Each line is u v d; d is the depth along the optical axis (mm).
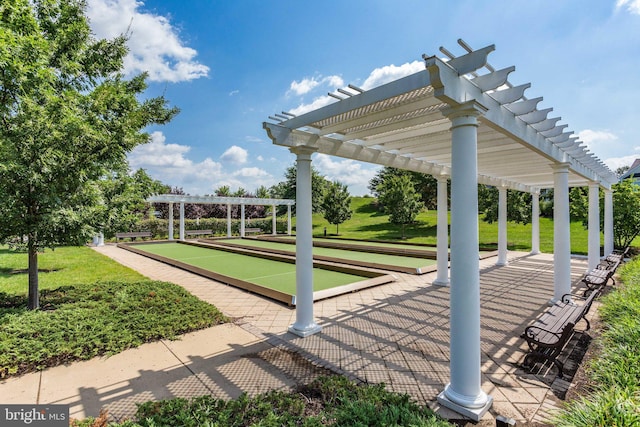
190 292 6430
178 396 2711
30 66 3764
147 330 4051
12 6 3686
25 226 4180
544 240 15992
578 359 3451
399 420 2168
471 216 2582
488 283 7238
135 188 5637
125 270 8555
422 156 5930
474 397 2525
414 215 18031
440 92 2373
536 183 10797
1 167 3467
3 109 3986
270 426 2113
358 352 3615
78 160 4367
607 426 2057
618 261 7660
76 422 2137
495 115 3123
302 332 4074
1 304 4910
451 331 2646
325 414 2307
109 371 3150
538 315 4961
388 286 6969
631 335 3371
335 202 21312
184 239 18766
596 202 7602
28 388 2826
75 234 4461
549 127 4008
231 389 2820
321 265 9078
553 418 2332
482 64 2305
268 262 10109
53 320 4043
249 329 4355
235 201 19344
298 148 4133
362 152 5004
